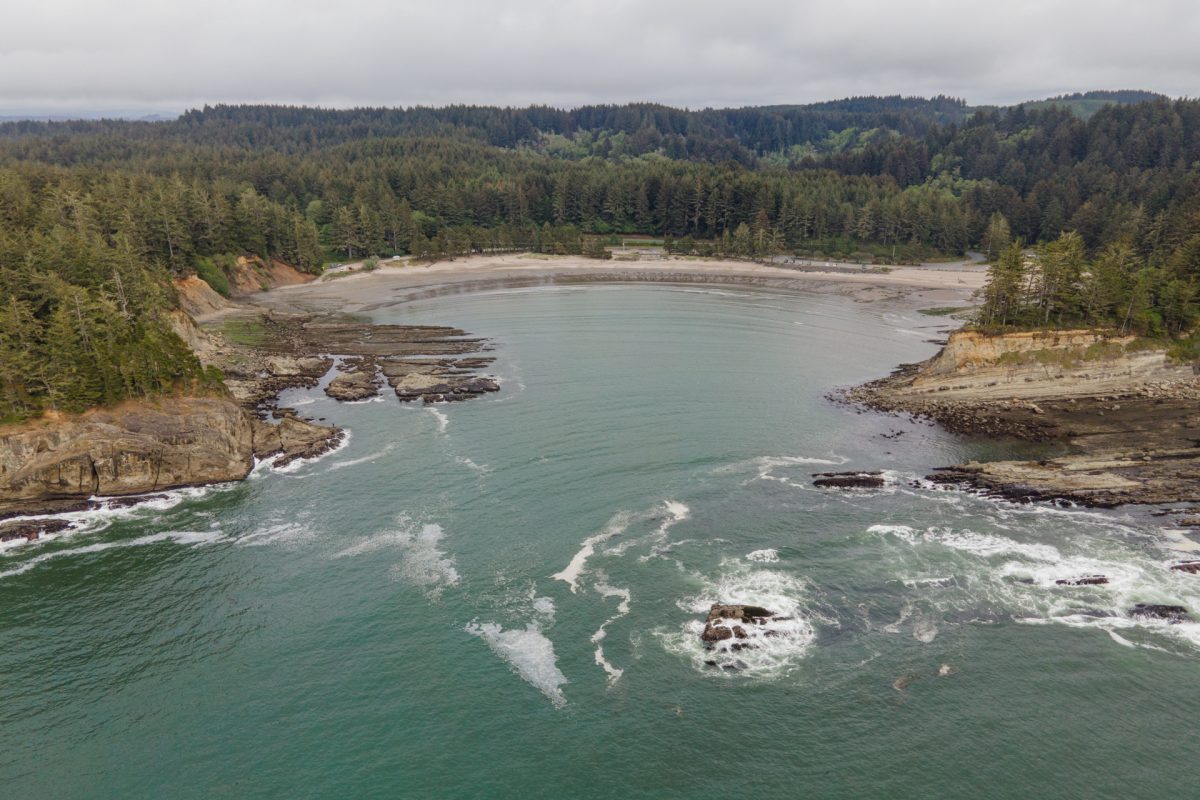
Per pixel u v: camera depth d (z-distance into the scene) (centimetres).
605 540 7031
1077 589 6112
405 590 6309
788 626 5712
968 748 4612
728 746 4672
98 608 6128
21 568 6719
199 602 6197
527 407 10750
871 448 9256
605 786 4422
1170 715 4819
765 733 4766
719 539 7019
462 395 11219
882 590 6156
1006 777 4416
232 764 4609
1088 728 4741
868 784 4394
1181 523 7081
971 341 11588
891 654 5422
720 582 6316
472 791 4412
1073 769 4453
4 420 7994
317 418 10388
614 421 10156
